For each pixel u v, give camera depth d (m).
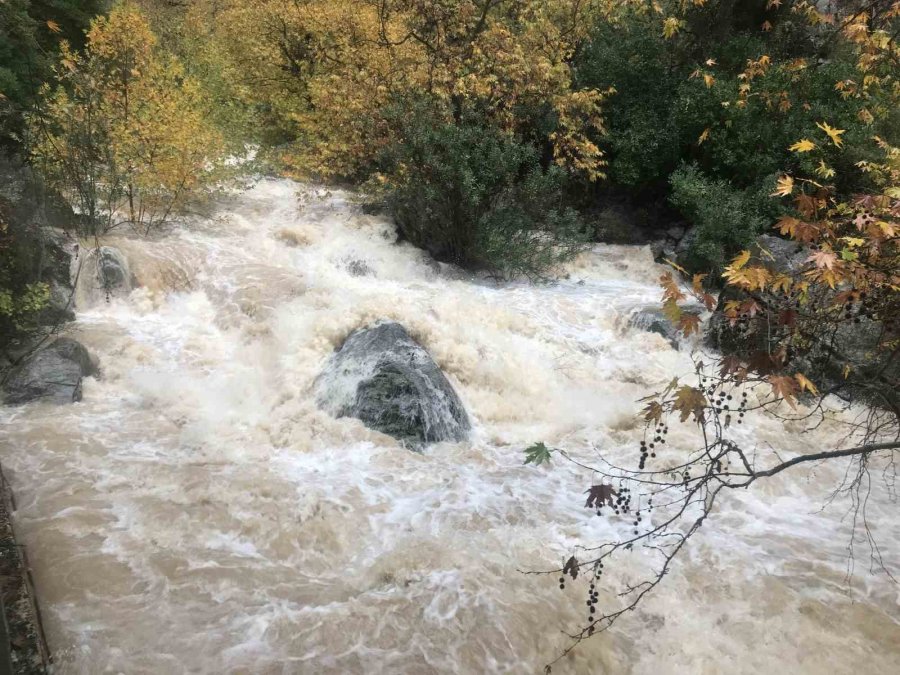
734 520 5.65
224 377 7.44
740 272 2.71
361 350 7.25
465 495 5.70
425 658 3.90
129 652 3.74
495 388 7.85
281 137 17.53
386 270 11.09
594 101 14.16
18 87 9.94
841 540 5.45
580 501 5.78
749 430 7.18
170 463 5.71
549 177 12.02
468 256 12.10
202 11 19.62
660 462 6.50
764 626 4.41
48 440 5.87
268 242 11.02
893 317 2.88
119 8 11.28
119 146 10.22
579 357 8.87
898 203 2.62
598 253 13.51
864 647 4.29
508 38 13.12
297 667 3.75
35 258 7.82
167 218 11.40
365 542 5.00
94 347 7.61
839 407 7.42
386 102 12.78
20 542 4.52
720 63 14.18
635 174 13.91
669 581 4.80
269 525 5.02
